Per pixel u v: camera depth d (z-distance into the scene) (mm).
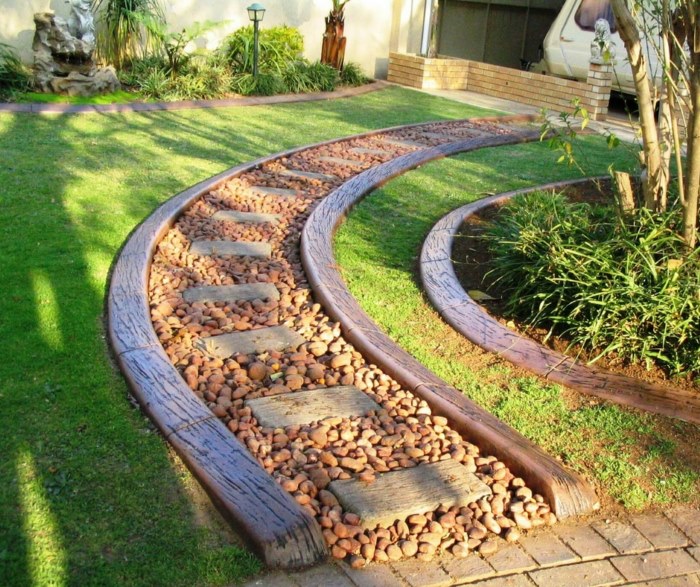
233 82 10633
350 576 2254
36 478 2506
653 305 3590
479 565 2352
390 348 3590
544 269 4027
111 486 2508
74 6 9195
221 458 2629
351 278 4441
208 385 3219
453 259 4836
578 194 6488
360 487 2627
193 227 5145
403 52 14281
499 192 6430
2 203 5145
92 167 6273
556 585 2295
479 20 16547
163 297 4016
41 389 3014
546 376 3479
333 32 12391
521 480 2758
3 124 7645
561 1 17125
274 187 6297
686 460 2955
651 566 2410
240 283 4328
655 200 4246
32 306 3689
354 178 6461
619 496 2738
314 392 3242
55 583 2098
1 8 10133
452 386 3330
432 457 2855
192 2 11484
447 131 9203
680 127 5715
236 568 2217
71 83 9234
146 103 9328
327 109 10211
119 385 3104
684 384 3482
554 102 11422
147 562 2209
